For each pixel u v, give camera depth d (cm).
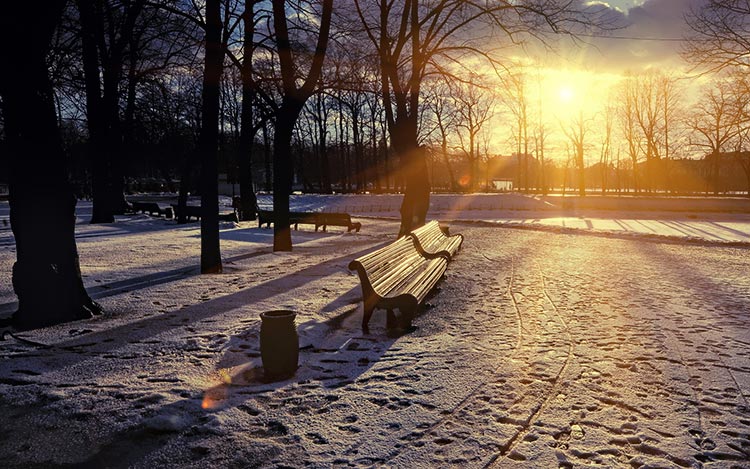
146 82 1599
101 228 2031
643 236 1792
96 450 337
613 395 417
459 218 3300
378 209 4041
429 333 601
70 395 421
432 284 750
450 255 1006
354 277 952
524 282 936
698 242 1636
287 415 384
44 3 615
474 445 336
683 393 421
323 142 5394
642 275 1022
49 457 329
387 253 725
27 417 384
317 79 1313
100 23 1109
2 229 1988
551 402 402
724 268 1122
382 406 398
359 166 6031
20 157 630
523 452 327
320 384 445
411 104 1627
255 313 685
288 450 334
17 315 638
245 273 1000
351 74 1434
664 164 6456
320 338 579
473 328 623
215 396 420
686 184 8369
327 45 1359
